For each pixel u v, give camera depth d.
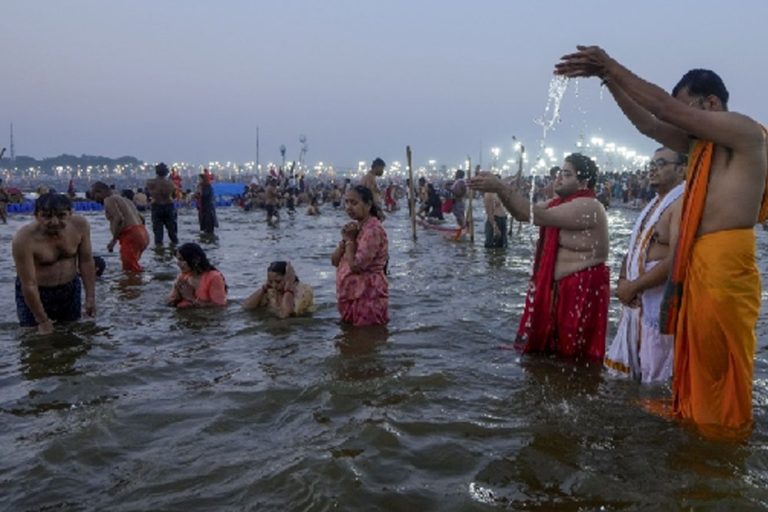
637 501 2.86
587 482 3.03
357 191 6.44
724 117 3.46
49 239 6.30
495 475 3.13
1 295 7.99
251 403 4.14
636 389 4.37
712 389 3.68
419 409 4.00
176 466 3.25
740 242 3.53
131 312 7.02
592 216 5.09
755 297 3.59
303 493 2.94
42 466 3.25
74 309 6.58
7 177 160.12
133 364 5.07
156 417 3.90
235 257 12.30
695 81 3.74
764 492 2.91
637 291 4.48
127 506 2.87
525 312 5.48
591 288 5.12
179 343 5.75
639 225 4.63
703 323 3.60
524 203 5.03
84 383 4.56
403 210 35.56
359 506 2.84
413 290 8.43
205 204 18.17
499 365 4.98
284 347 5.58
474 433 3.63
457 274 9.91
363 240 6.38
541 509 2.81
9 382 4.65
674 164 4.46
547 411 3.96
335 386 4.41
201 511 2.82
